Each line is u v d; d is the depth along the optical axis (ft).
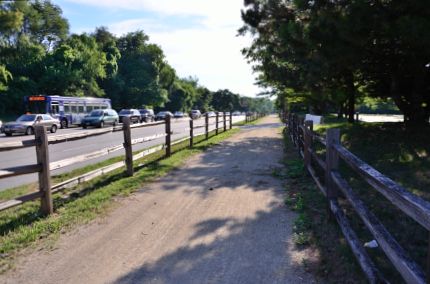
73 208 18.29
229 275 11.51
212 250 13.35
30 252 13.28
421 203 6.81
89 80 180.55
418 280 6.65
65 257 12.89
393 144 36.78
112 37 269.44
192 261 12.50
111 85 213.25
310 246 13.42
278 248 13.38
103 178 25.26
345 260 12.03
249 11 41.93
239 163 31.86
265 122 131.75
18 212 17.76
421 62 37.45
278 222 16.11
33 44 177.47
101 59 196.44
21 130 77.97
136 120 130.52
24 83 151.33
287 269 11.78
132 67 239.30
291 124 50.16
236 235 14.74
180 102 305.53
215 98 428.97
